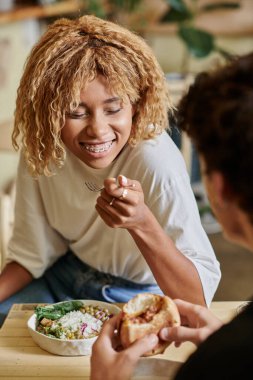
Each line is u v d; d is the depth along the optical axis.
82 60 1.31
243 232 0.91
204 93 0.89
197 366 0.82
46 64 1.33
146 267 1.65
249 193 0.83
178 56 4.44
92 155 1.42
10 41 3.84
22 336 1.38
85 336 1.33
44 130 1.40
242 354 0.78
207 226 3.80
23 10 3.72
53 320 1.41
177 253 1.40
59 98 1.34
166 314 1.08
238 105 0.83
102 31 1.36
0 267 1.94
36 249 1.77
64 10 4.00
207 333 1.06
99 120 1.36
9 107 3.97
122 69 1.34
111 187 1.26
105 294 1.71
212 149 0.86
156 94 1.42
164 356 1.25
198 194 3.89
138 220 1.32
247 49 4.34
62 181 1.61
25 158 1.55
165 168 1.48
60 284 1.81
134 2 4.15
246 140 0.81
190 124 0.91
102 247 1.68
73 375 1.23
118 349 1.12
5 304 1.73
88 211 1.63
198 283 1.42
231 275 3.27
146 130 1.49
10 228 2.05
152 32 4.36
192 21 4.16
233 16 4.23
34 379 1.22
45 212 1.74
